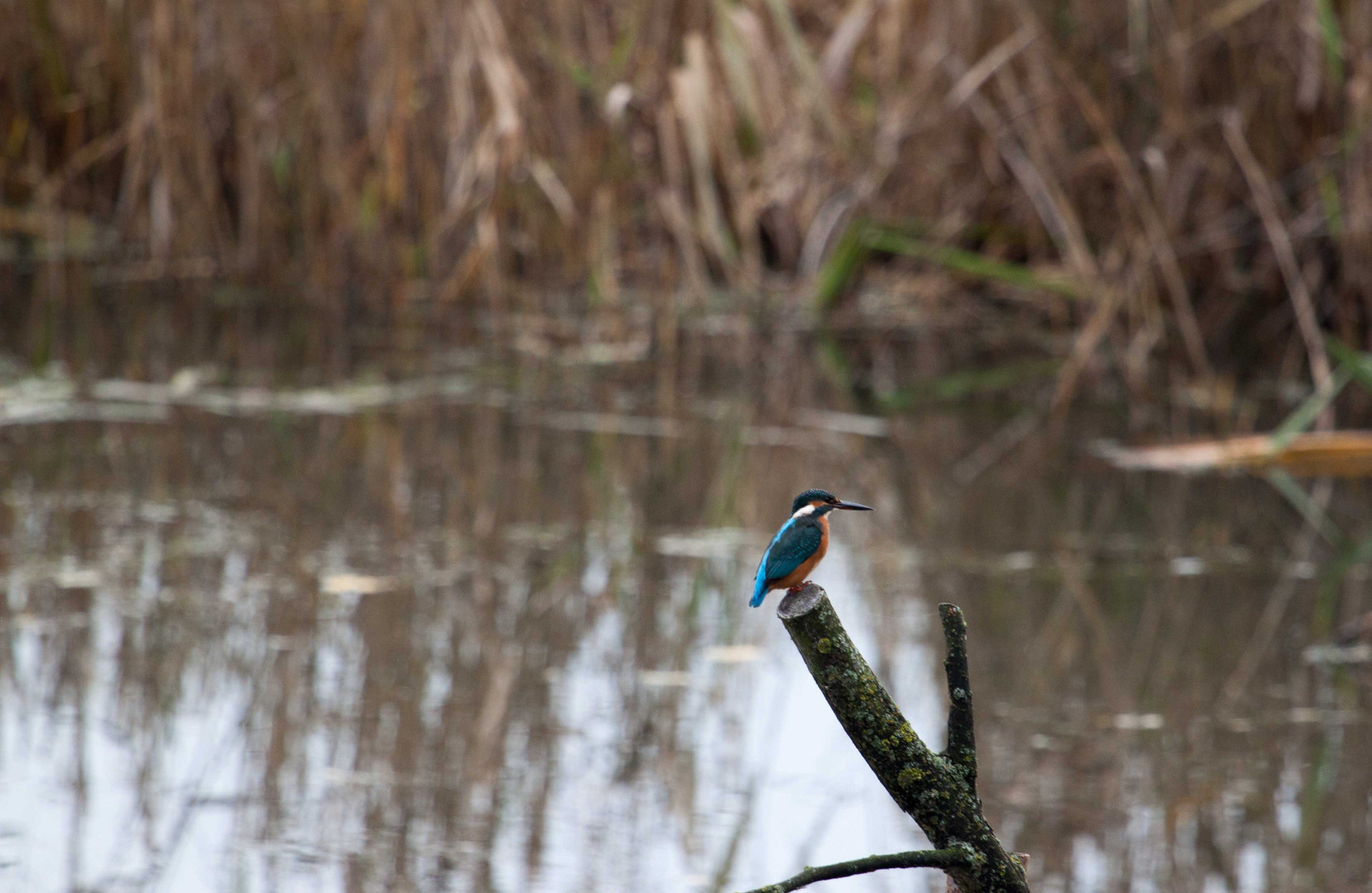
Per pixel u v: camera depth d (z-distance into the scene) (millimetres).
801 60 15719
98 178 19531
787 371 16203
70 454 12711
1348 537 11750
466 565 10664
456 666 9016
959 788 3814
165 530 11062
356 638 9375
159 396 14469
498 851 6992
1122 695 8867
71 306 17328
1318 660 9445
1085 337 15055
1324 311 15953
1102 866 7043
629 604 10094
